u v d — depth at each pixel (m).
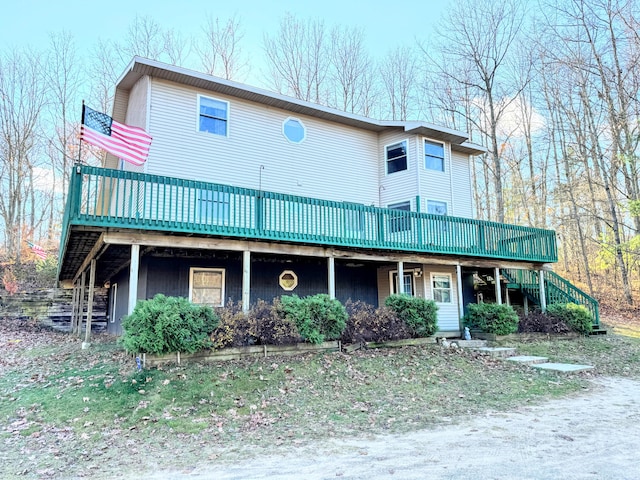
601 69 21.69
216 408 6.46
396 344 11.00
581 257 27.36
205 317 8.48
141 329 7.80
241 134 13.15
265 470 4.37
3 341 13.66
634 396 7.96
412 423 6.14
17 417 6.13
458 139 16.53
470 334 13.61
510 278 17.09
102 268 13.73
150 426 5.78
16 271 22.22
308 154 14.45
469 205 17.41
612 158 21.80
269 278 12.49
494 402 7.38
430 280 14.62
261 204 10.27
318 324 9.71
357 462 4.57
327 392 7.43
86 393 6.85
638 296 21.83
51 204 30.84
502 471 4.23
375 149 16.27
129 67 11.91
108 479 4.22
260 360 8.59
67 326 18.03
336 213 11.46
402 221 12.61
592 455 4.72
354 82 31.88
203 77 12.17
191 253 11.30
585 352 12.23
